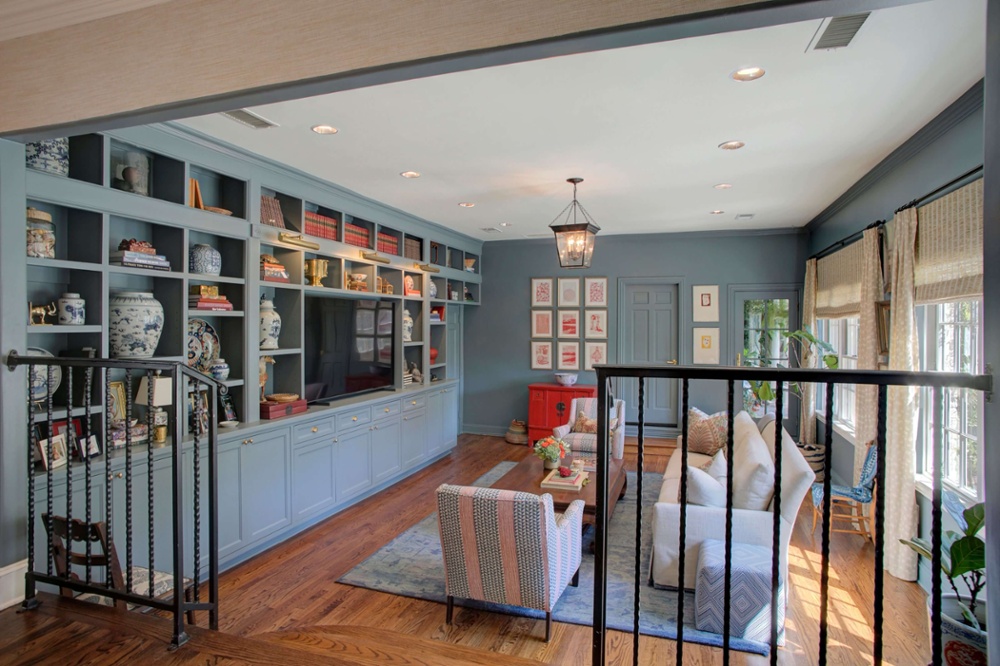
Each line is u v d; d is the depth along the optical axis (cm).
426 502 497
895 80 260
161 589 272
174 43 208
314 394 463
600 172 421
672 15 154
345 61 187
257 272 391
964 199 278
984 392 138
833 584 342
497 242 786
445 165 401
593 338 752
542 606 283
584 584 348
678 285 723
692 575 331
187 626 219
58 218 297
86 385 229
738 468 359
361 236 517
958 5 199
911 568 342
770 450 384
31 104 229
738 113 302
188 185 343
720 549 306
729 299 701
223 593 331
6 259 237
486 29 171
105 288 294
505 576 286
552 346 768
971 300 272
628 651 275
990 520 136
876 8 144
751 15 149
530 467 462
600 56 239
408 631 293
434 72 183
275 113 303
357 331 524
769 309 691
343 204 486
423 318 635
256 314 391
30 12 217
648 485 555
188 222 339
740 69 250
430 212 576
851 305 475
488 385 795
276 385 448
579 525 335
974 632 205
